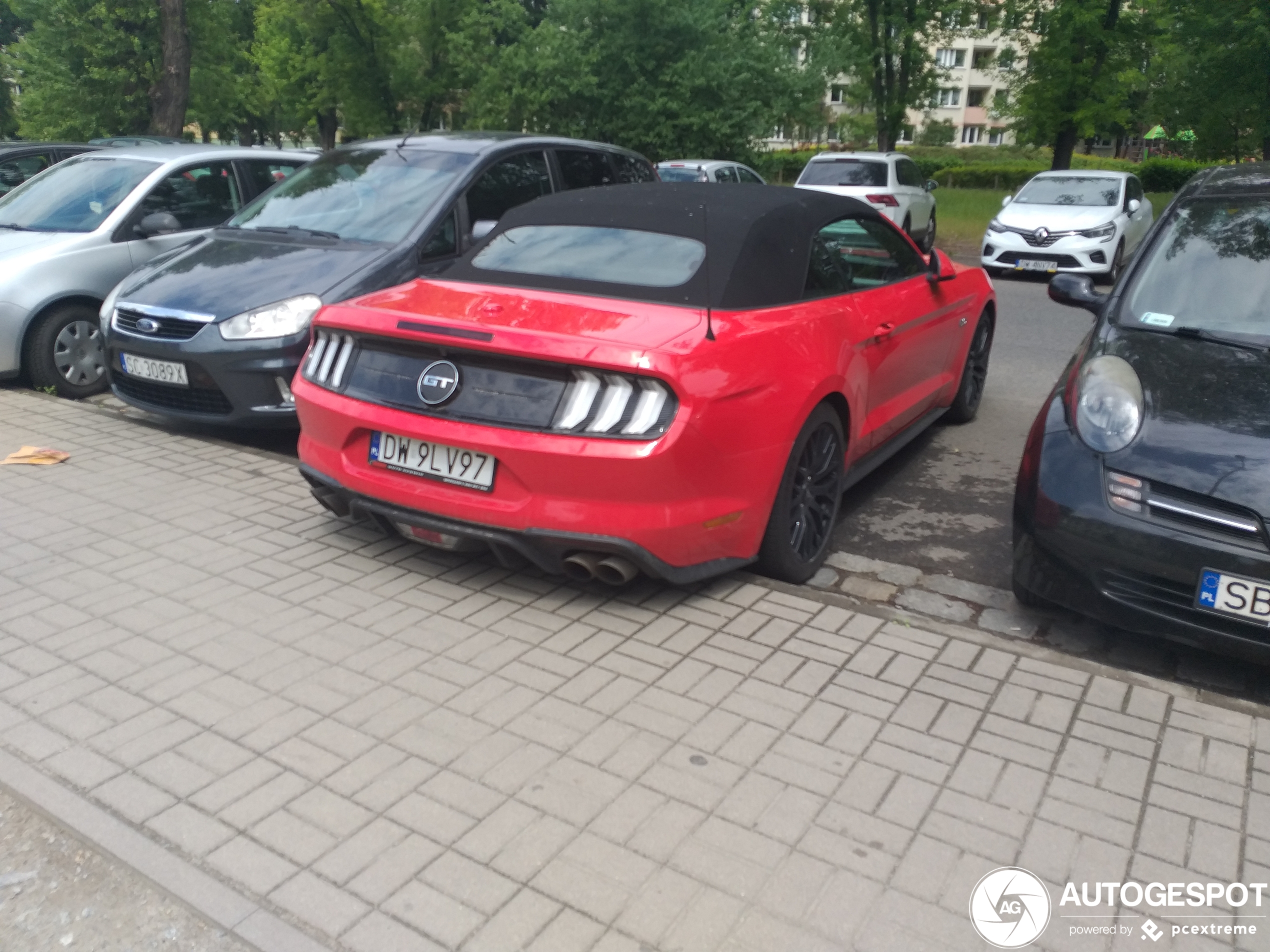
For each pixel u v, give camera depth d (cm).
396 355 385
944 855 253
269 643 354
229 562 419
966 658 348
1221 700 325
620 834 258
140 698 319
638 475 338
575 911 233
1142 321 416
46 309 689
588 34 2520
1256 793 279
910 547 475
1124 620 342
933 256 562
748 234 410
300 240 619
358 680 330
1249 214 453
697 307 382
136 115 2683
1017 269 1429
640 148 2547
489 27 2852
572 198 471
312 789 275
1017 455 620
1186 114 2466
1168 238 455
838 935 227
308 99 3788
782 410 377
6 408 648
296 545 437
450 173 646
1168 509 329
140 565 416
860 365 442
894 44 2748
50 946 227
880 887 241
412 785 277
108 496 494
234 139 4922
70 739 298
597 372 343
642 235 425
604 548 347
